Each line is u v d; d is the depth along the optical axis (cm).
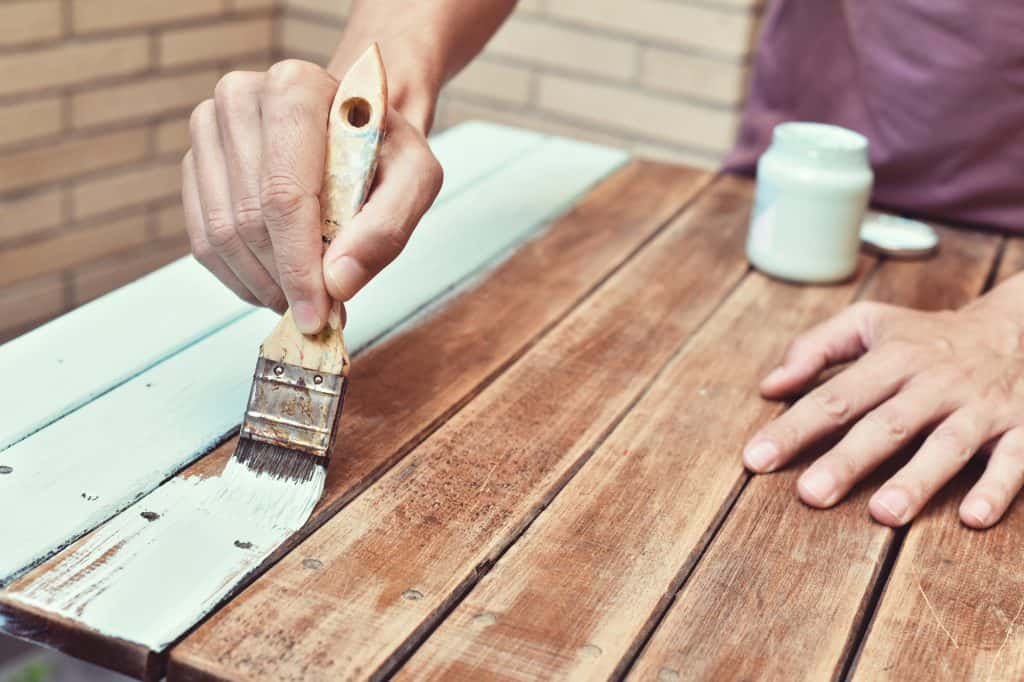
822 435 97
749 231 144
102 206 252
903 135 151
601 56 255
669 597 79
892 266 139
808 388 107
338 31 275
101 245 255
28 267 242
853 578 83
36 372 99
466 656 71
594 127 261
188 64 260
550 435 97
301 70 85
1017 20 141
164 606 73
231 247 87
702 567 82
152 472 87
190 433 92
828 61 156
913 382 99
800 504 91
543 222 143
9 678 219
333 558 79
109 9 238
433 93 107
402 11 111
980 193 151
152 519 81
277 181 82
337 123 84
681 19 246
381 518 84
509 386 104
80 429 91
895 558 89
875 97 152
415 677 69
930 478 92
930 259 142
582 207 149
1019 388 100
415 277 124
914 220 151
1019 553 87
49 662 228
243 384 101
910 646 76
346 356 85
